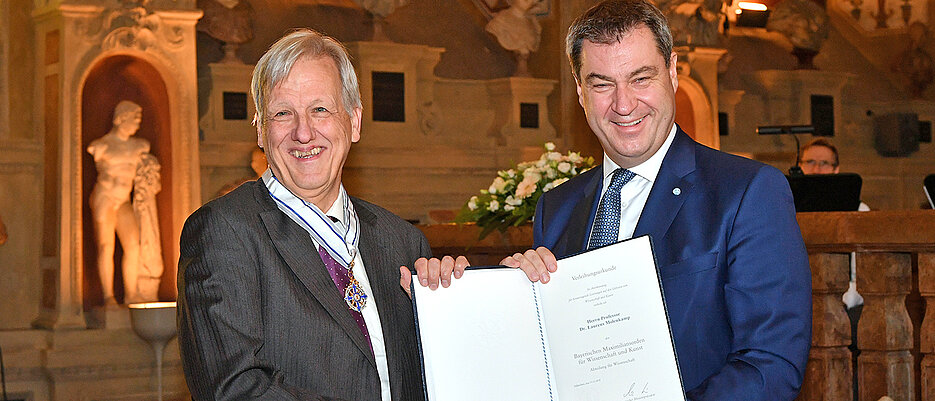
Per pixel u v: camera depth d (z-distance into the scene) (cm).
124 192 757
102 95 768
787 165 1112
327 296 201
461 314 198
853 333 434
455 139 970
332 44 212
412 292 199
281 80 205
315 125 205
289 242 203
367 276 215
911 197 1186
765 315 193
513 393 195
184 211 779
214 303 191
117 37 750
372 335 208
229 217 200
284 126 205
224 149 835
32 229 762
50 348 726
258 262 199
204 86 844
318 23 907
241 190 210
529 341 197
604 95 208
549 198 244
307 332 197
